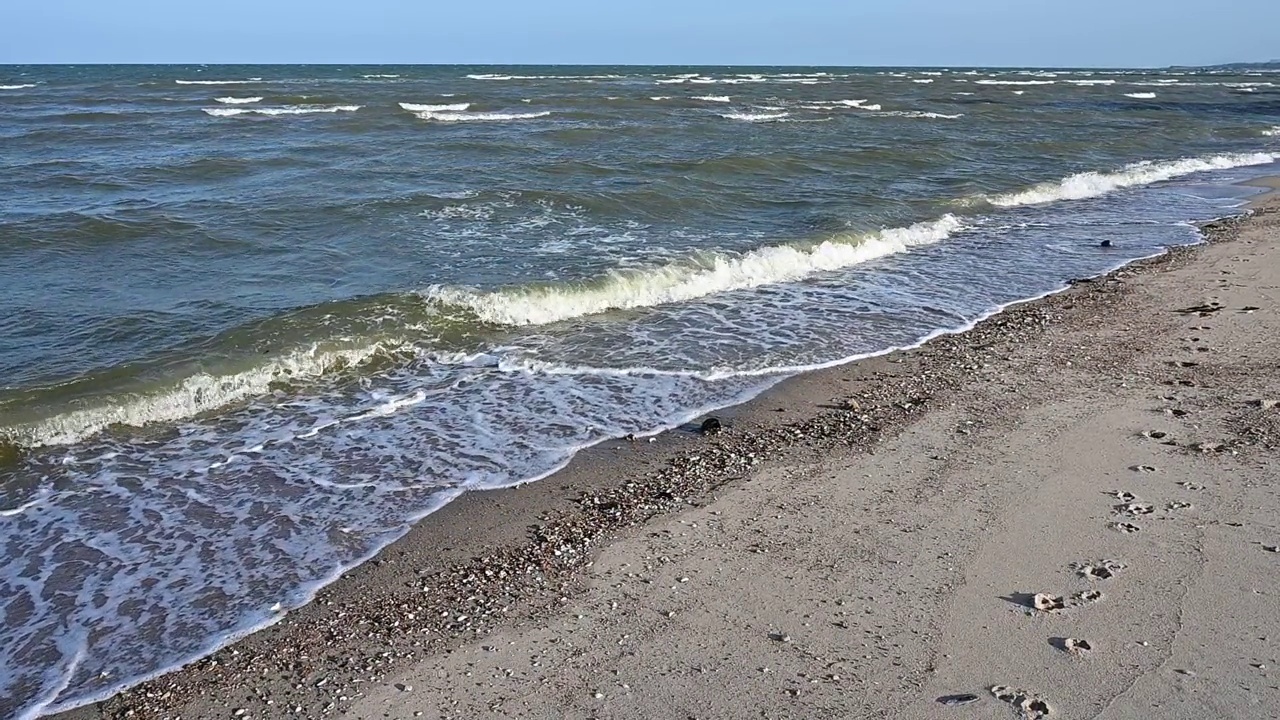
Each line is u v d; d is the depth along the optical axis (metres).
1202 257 13.02
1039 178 21.23
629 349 9.27
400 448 6.98
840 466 6.51
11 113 36.00
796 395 8.05
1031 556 5.11
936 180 20.47
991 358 8.91
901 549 5.27
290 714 4.03
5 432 6.88
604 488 6.29
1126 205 18.28
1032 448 6.66
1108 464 6.30
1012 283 12.04
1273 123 39.53
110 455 6.83
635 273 11.38
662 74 116.62
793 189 18.41
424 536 5.66
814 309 10.74
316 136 27.78
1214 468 6.15
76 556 5.45
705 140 27.50
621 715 3.93
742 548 5.38
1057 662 4.15
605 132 29.16
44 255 11.94
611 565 5.23
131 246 12.52
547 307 10.27
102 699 4.19
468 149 24.14
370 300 9.99
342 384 8.31
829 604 4.73
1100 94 65.81
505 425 7.41
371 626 4.70
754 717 3.88
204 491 6.28
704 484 6.30
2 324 9.20
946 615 4.57
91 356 8.39
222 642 4.61
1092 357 8.81
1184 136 32.75
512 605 4.85
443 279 11.16
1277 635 4.28
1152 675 4.02
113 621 4.80
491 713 3.97
